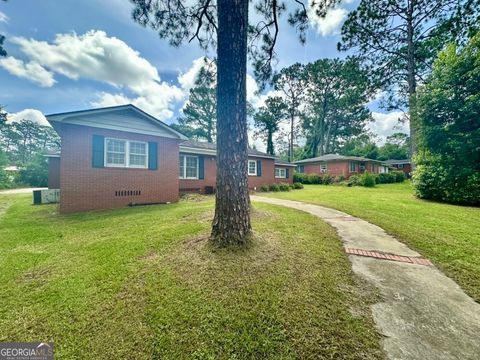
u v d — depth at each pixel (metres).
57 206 8.89
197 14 5.53
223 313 1.98
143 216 6.29
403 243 3.86
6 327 1.92
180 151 11.84
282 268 2.77
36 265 3.12
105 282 2.59
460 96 8.12
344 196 10.96
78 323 1.94
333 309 2.04
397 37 13.08
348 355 1.55
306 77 29.05
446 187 8.38
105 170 7.81
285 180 19.92
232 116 3.21
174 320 1.92
